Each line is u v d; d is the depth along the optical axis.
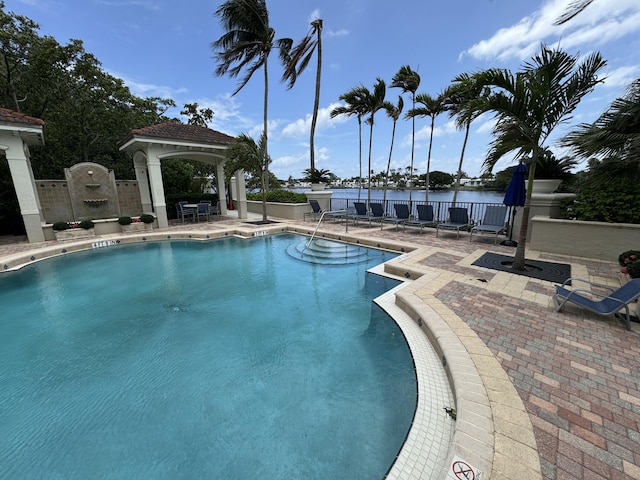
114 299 5.33
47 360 3.51
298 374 3.17
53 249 8.09
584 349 2.89
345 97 13.46
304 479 2.00
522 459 1.72
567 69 4.54
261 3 13.87
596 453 1.76
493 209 8.46
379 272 6.09
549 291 4.44
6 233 10.53
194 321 4.48
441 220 10.55
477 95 4.90
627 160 5.33
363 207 11.34
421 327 3.69
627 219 5.79
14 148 8.29
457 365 2.66
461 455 1.75
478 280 4.95
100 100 15.57
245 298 5.34
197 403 2.78
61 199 10.76
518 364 2.66
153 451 2.27
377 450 2.20
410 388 2.82
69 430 2.49
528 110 4.56
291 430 2.42
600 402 2.19
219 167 14.37
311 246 8.96
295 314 4.66
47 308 4.96
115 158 17.98
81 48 14.48
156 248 9.06
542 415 2.06
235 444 2.31
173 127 12.14
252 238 10.26
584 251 6.17
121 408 2.73
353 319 4.42
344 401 2.73
